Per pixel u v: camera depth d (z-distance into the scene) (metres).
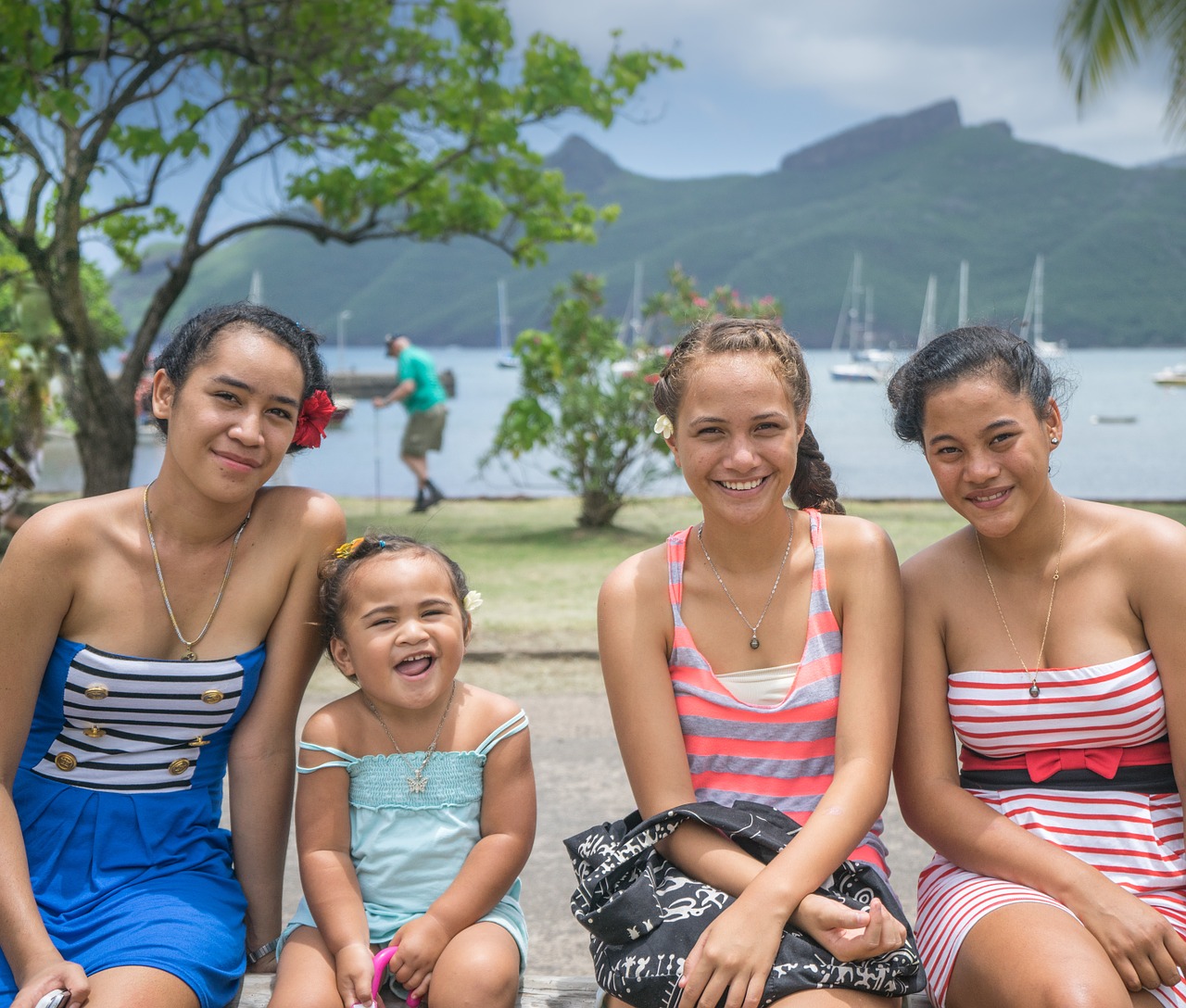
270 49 9.26
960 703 2.31
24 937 2.03
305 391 2.43
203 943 2.07
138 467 14.14
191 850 2.30
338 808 2.31
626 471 10.73
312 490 2.52
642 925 2.04
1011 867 2.10
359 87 9.87
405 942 2.12
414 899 2.28
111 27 8.51
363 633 2.30
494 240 10.77
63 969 1.94
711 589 2.36
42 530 2.26
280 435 2.31
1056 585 2.30
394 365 90.38
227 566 2.37
